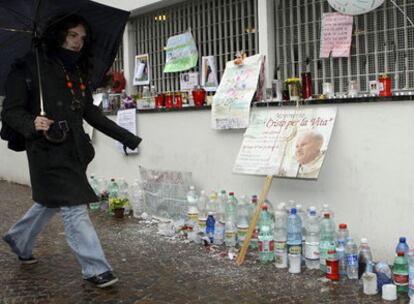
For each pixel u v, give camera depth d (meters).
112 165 8.11
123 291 4.35
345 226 4.67
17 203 8.55
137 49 8.42
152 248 5.59
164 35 7.89
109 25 4.99
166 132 7.00
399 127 4.55
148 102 7.47
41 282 4.61
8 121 4.31
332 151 5.06
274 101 5.50
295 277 4.52
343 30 5.55
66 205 4.30
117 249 5.59
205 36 7.22
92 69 4.93
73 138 4.42
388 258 4.71
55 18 4.42
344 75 5.68
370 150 4.77
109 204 7.35
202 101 6.52
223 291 4.26
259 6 6.20
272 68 6.17
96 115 4.75
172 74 7.80
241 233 5.38
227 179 6.16
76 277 4.72
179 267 4.91
